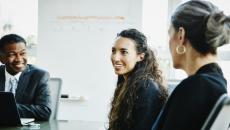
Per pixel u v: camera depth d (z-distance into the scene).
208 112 0.78
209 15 0.85
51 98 2.84
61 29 3.82
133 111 1.63
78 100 3.79
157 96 1.62
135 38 1.80
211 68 0.87
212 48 0.87
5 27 4.08
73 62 3.81
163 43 3.77
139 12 3.68
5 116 2.05
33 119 2.26
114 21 3.73
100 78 3.76
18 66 2.64
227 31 0.85
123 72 1.80
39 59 3.86
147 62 1.78
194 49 0.88
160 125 0.89
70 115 3.81
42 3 3.85
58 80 2.92
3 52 2.65
